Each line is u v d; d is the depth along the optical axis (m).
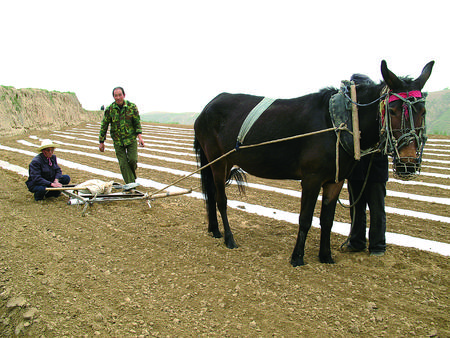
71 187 6.19
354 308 3.21
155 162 10.84
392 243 4.73
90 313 3.10
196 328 2.92
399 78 3.46
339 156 3.76
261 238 4.96
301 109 3.97
